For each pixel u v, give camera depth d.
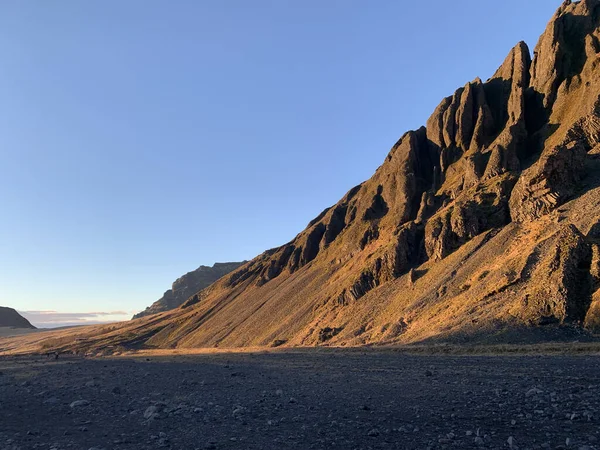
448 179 99.75
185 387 23.02
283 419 13.35
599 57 79.88
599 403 12.87
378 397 16.92
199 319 154.88
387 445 9.72
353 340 64.06
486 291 50.41
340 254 116.81
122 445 10.71
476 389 17.38
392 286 78.56
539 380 18.59
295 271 139.25
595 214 49.03
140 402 18.28
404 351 40.72
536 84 93.62
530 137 86.06
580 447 8.52
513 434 10.05
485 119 97.69
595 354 27.80
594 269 39.66
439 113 111.31
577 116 76.06
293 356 45.00
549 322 38.31
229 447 10.17
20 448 10.53
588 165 64.38
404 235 85.50
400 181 107.25
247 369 32.94
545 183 63.03
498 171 81.12
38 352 161.50
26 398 20.56
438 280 65.19
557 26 92.44
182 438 11.28
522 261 50.19
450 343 40.88
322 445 10.01
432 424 11.62
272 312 112.12
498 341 38.09
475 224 72.06
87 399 19.84
